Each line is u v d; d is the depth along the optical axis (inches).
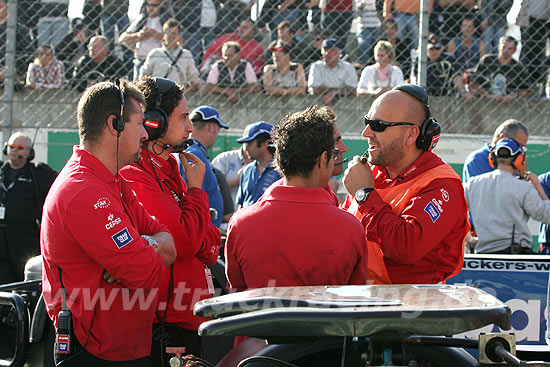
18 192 373.1
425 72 374.3
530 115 411.5
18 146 369.7
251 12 446.9
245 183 353.1
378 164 174.9
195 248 169.6
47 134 392.8
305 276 144.1
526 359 136.2
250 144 348.2
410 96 172.1
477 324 110.6
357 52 449.7
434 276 170.9
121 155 154.4
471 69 434.6
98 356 149.3
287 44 432.5
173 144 176.2
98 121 150.7
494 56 430.9
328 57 411.5
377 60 415.2
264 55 443.8
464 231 172.9
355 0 446.3
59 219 144.9
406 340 124.5
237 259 150.3
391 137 170.9
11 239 373.1
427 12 373.7
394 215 165.8
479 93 421.7
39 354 179.3
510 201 303.4
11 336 175.9
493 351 116.9
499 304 114.6
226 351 188.2
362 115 402.9
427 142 171.5
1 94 417.7
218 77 414.9
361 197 167.9
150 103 173.2
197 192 175.0
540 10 439.8
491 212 306.3
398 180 176.1
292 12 445.4
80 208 143.1
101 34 448.8
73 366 148.4
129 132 153.8
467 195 314.7
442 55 434.9
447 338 125.0
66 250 145.9
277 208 147.0
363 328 109.7
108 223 143.7
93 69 422.9
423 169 172.1
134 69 426.3
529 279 223.1
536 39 442.9
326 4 441.1
